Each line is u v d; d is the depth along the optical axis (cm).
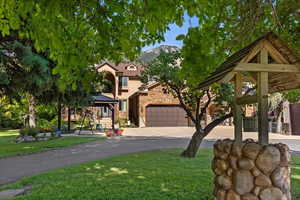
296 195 414
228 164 287
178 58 851
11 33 674
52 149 1095
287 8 362
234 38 376
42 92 972
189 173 578
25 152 1002
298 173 577
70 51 279
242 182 266
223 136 1641
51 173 594
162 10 267
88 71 295
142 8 286
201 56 353
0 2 277
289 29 388
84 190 453
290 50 261
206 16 347
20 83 829
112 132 1742
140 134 1866
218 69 330
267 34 263
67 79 280
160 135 1784
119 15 282
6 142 1416
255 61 283
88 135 1817
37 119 2398
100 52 306
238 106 310
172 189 453
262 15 376
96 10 261
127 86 2845
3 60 759
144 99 2583
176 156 837
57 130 1734
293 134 1666
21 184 511
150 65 888
